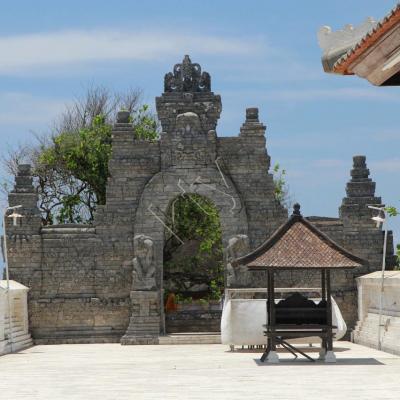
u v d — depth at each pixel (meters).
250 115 59.88
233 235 59.19
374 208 55.28
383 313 52.66
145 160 59.66
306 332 42.97
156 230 59.31
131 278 59.19
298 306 43.16
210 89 60.25
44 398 31.64
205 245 71.75
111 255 59.34
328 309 42.84
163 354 49.91
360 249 59.09
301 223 42.66
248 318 50.28
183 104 59.81
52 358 48.53
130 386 34.75
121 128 59.78
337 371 38.84
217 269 72.19
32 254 59.28
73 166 78.44
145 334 57.72
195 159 59.53
